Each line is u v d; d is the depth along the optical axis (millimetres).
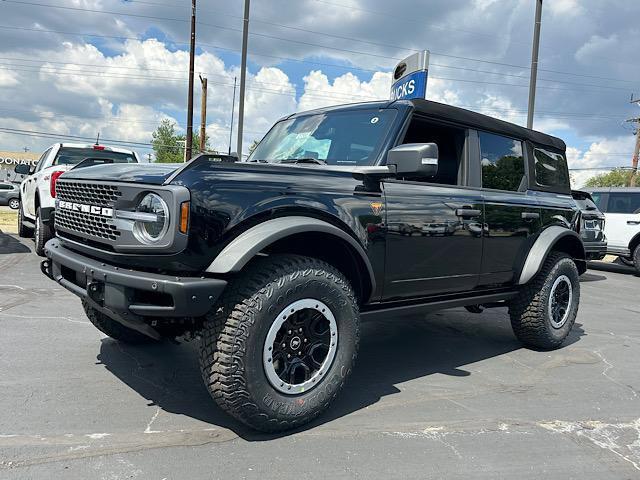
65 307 5668
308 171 3160
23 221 10789
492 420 3348
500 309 7074
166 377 3770
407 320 6211
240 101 13336
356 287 3514
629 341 5668
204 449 2760
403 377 4125
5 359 3980
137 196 2773
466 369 4402
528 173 4910
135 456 2652
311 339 3064
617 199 12906
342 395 3664
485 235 4219
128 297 2744
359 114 3975
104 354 4199
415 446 2928
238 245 2727
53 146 9148
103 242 2982
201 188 2703
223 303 2791
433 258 3801
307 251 3322
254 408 2791
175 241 2611
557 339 5020
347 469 2639
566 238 5188
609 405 3707
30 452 2645
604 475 2711
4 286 6559
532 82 14188
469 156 4289
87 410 3168
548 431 3223
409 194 3637
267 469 2594
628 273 13344
